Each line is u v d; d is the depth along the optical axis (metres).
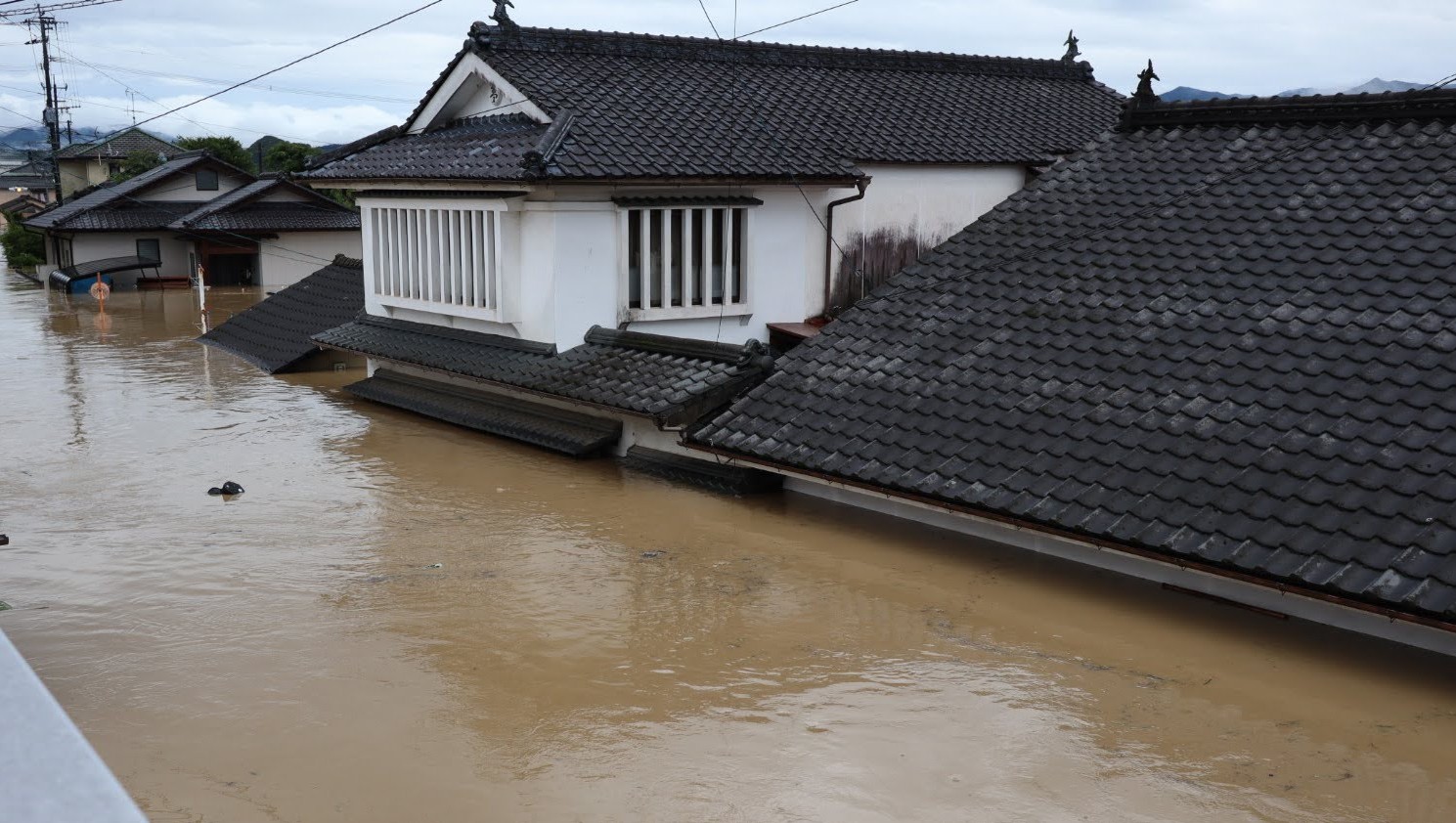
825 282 16.91
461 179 14.52
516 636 8.18
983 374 10.56
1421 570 6.86
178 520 11.25
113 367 21.69
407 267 17.34
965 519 10.26
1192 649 7.79
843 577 9.39
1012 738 6.56
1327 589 7.02
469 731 6.70
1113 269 11.16
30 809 0.97
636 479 12.66
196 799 5.88
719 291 15.74
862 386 11.20
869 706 7.01
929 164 17.41
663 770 6.22
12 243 52.16
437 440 14.95
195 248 41.09
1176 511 8.12
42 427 15.85
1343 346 8.97
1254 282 10.09
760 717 6.87
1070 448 9.20
